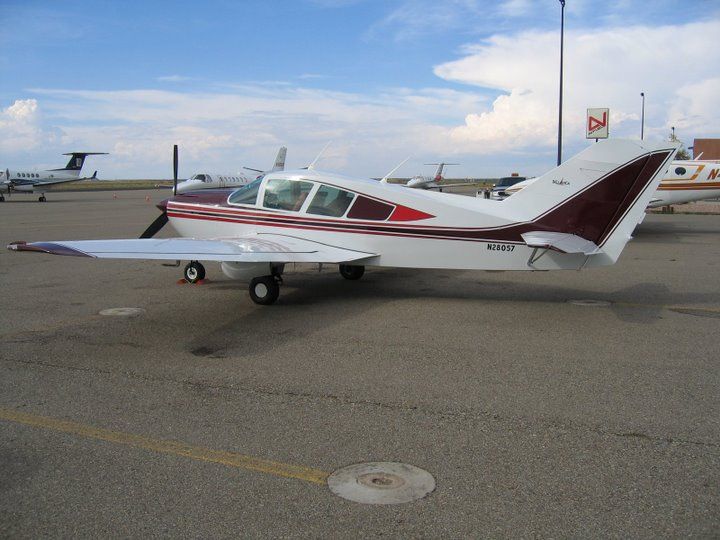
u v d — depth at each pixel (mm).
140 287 8836
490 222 7078
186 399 4258
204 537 2594
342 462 3279
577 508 2799
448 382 4590
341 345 5668
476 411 4004
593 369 4883
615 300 7707
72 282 9258
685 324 6395
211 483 3055
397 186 7746
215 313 7078
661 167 6656
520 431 3672
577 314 6918
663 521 2689
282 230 8102
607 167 6758
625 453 3359
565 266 6969
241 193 8508
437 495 2920
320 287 8789
